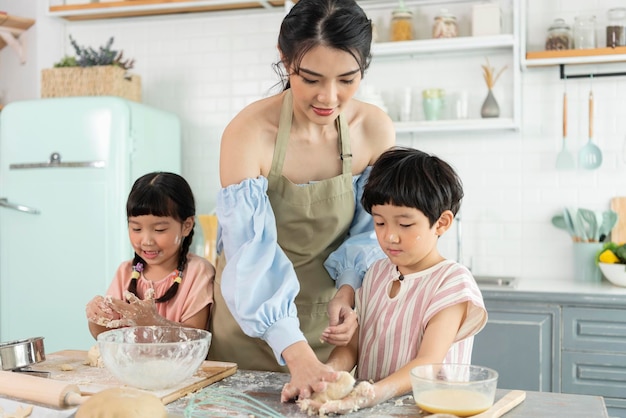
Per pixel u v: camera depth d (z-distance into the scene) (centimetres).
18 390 122
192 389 131
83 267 325
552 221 341
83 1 391
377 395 121
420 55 352
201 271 185
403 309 143
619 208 332
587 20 324
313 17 133
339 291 155
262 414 117
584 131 339
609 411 285
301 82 139
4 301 336
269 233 149
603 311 285
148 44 393
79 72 357
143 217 181
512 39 319
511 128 329
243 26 381
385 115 175
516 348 294
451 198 138
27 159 333
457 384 114
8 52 398
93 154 323
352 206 168
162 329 145
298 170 164
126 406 106
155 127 350
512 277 342
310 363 126
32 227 332
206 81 386
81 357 159
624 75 331
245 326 139
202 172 387
